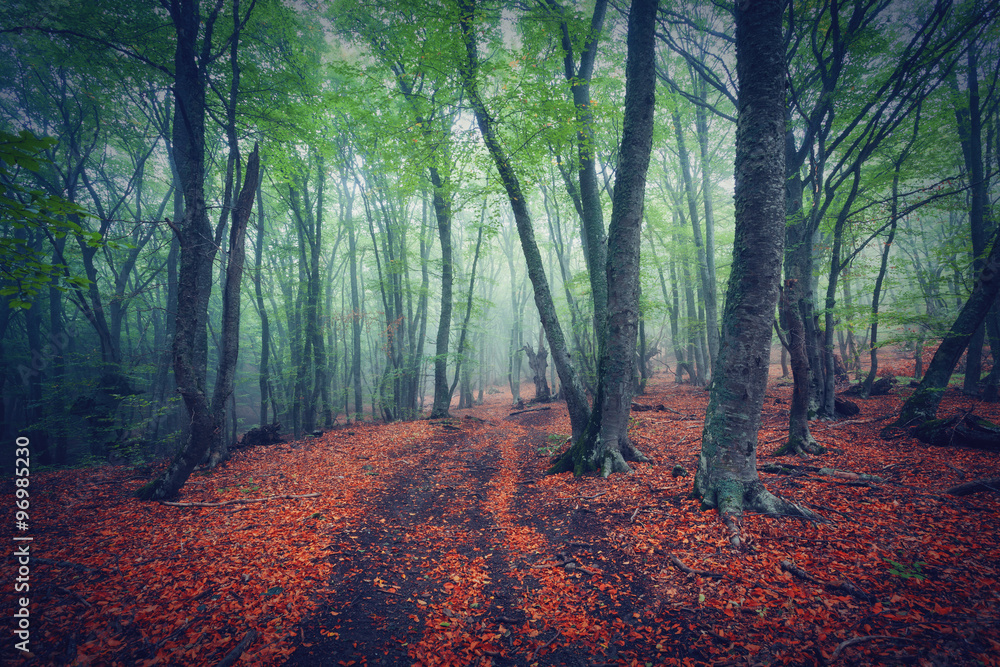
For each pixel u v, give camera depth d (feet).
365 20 42.70
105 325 41.45
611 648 11.81
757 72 18.19
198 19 29.81
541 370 83.61
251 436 42.47
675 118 59.93
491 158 31.14
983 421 24.82
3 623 12.77
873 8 37.63
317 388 58.23
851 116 36.99
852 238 40.63
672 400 61.41
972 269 40.01
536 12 30.01
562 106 26.73
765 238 18.30
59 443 49.26
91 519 21.57
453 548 19.02
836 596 12.48
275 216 70.33
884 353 84.58
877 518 16.66
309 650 12.10
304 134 40.57
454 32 27.35
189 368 24.14
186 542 18.63
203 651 11.79
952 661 9.71
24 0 30.45
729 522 17.07
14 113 49.98
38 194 9.98
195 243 24.04
